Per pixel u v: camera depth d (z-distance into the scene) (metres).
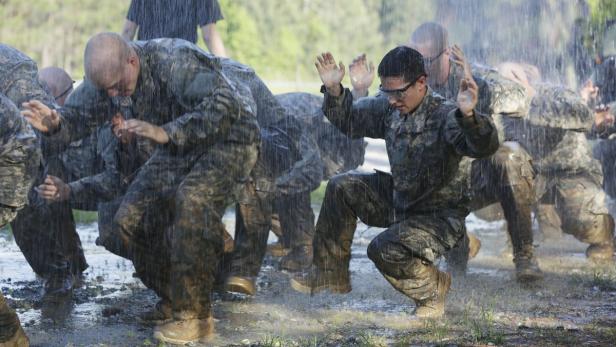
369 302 12.01
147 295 12.57
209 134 9.86
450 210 10.96
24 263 15.10
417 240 10.73
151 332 10.48
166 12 16.69
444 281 11.16
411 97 10.62
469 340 10.00
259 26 70.81
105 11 58.19
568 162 15.26
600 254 15.39
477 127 9.75
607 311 11.52
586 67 19.34
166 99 10.06
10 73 11.41
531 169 13.52
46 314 11.39
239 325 10.77
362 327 10.63
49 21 57.09
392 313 11.34
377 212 11.19
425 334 10.25
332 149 15.12
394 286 11.01
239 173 10.31
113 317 11.24
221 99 9.89
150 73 10.00
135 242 10.49
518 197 13.35
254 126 10.48
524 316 11.20
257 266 12.09
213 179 10.10
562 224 15.50
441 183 10.80
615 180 17.47
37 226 12.14
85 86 10.70
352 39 73.00
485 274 14.15
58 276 12.29
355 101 11.27
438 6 19.39
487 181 13.61
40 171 12.14
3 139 9.07
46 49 57.03
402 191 10.93
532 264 13.28
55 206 12.26
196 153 10.34
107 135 11.70
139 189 10.46
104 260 15.41
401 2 70.25
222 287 12.14
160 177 10.41
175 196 10.11
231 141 10.25
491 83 12.73
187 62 9.95
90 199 11.65
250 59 70.38
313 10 73.00
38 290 12.91
